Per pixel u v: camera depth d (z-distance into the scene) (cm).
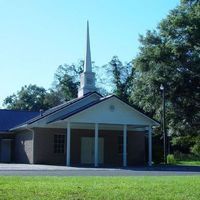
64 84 8138
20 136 4288
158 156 4109
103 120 3525
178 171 2741
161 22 5144
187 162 4403
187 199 1236
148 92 5112
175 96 4978
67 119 3434
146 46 5247
